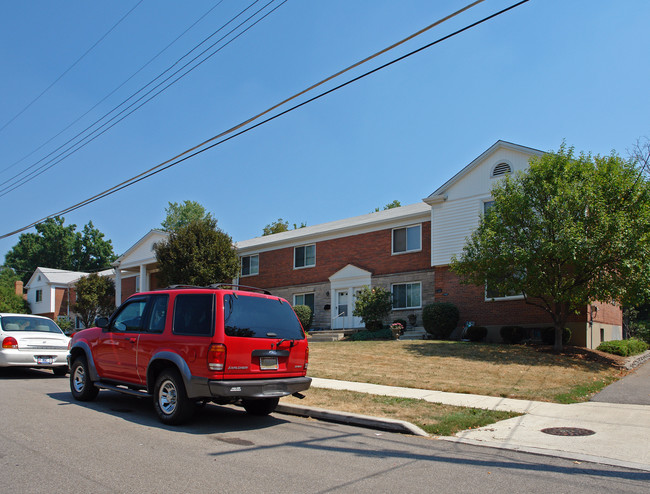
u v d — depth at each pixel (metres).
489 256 16.91
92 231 78.12
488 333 21.25
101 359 9.09
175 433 7.11
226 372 7.23
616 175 16.06
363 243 26.62
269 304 8.18
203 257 26.80
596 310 19.94
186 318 7.76
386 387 11.62
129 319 8.83
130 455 5.82
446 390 11.31
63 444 6.23
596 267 15.52
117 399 10.01
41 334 13.32
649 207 15.56
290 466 5.60
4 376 13.44
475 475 5.45
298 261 29.72
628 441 7.08
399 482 5.12
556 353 16.72
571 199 15.71
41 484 4.76
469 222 22.25
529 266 16.00
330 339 23.55
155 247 28.39
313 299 28.62
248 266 32.50
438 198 23.19
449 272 22.84
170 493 4.59
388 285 25.17
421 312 23.80
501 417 8.70
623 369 15.45
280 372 7.91
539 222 16.36
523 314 20.50
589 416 8.84
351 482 5.07
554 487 5.05
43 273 52.00
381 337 22.05
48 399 9.71
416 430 7.66
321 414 8.80
